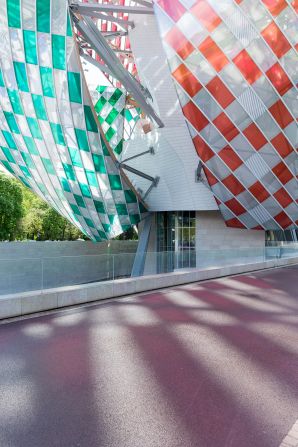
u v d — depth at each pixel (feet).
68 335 27.12
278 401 16.46
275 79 68.18
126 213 97.09
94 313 34.45
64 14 61.82
